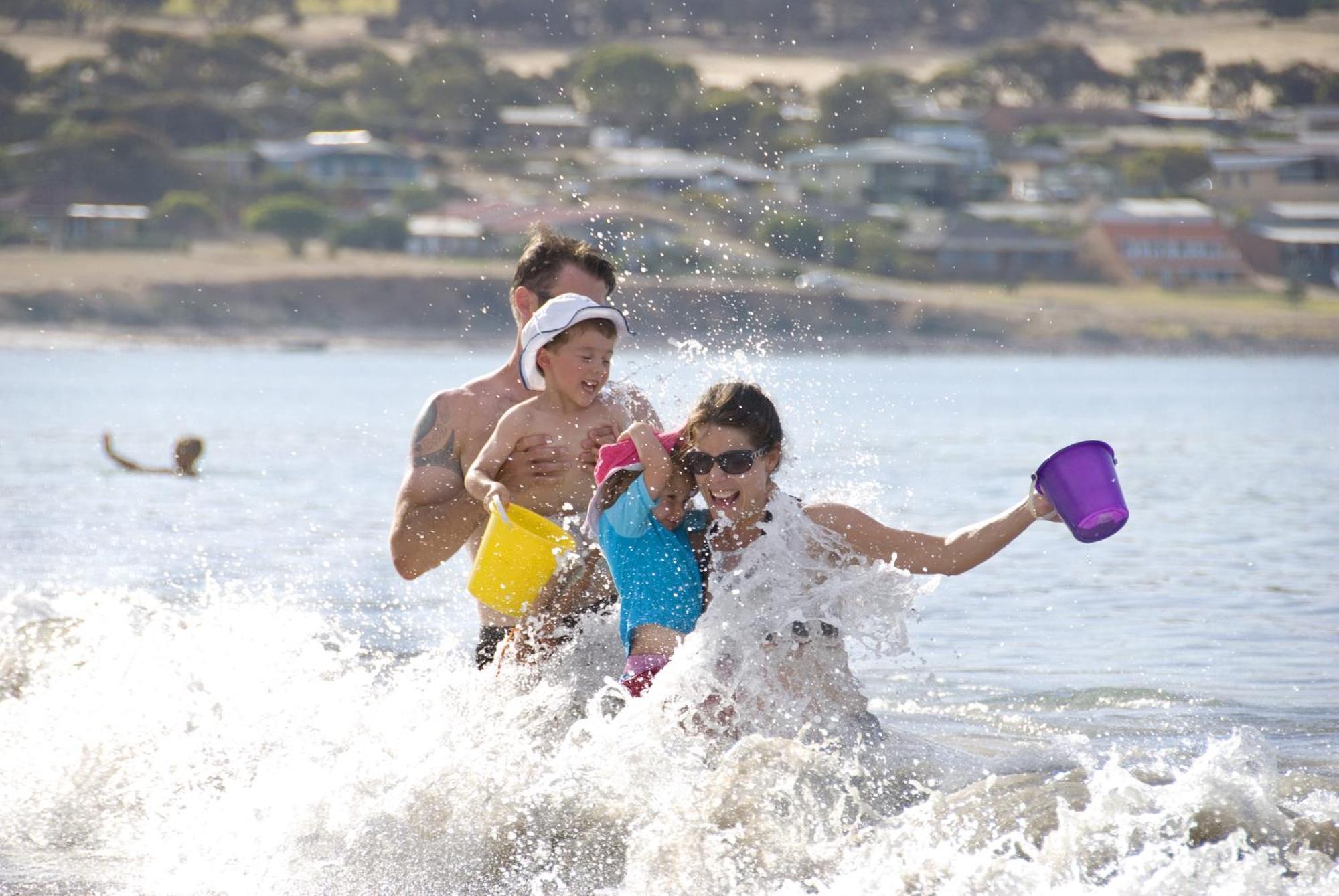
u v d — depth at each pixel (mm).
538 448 17391
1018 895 11586
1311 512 45250
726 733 14320
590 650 16797
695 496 15680
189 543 34625
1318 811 12766
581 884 12750
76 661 19047
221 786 15320
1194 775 12945
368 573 30500
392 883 13023
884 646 15578
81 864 13859
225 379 150250
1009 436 80000
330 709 16531
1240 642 24438
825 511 14570
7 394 114250
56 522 38531
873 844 12609
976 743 17188
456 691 16453
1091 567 33344
